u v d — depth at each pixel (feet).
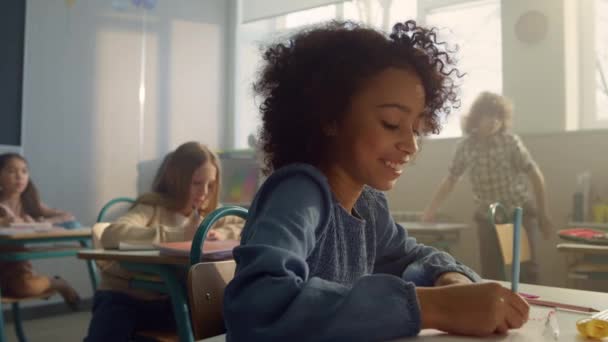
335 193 2.35
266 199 2.19
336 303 1.75
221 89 16.88
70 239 9.16
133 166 14.73
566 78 12.42
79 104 13.62
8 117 12.18
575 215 11.72
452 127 13.43
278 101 2.40
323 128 2.25
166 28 15.57
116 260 5.54
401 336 1.82
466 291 1.95
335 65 2.19
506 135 11.76
